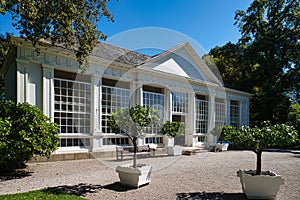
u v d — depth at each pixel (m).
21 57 10.18
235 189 6.32
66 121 11.63
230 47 29.95
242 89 27.33
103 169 8.90
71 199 5.15
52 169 8.80
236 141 5.75
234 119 22.97
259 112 26.14
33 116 7.82
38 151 7.71
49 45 10.41
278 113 24.77
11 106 7.91
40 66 10.81
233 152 16.94
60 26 7.82
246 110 24.41
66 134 11.48
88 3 8.46
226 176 7.98
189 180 7.32
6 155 7.11
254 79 26.69
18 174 7.86
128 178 6.39
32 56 10.49
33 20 7.61
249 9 28.03
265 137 5.41
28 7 7.12
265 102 24.62
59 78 11.59
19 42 9.95
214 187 6.50
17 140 7.27
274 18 26.98
